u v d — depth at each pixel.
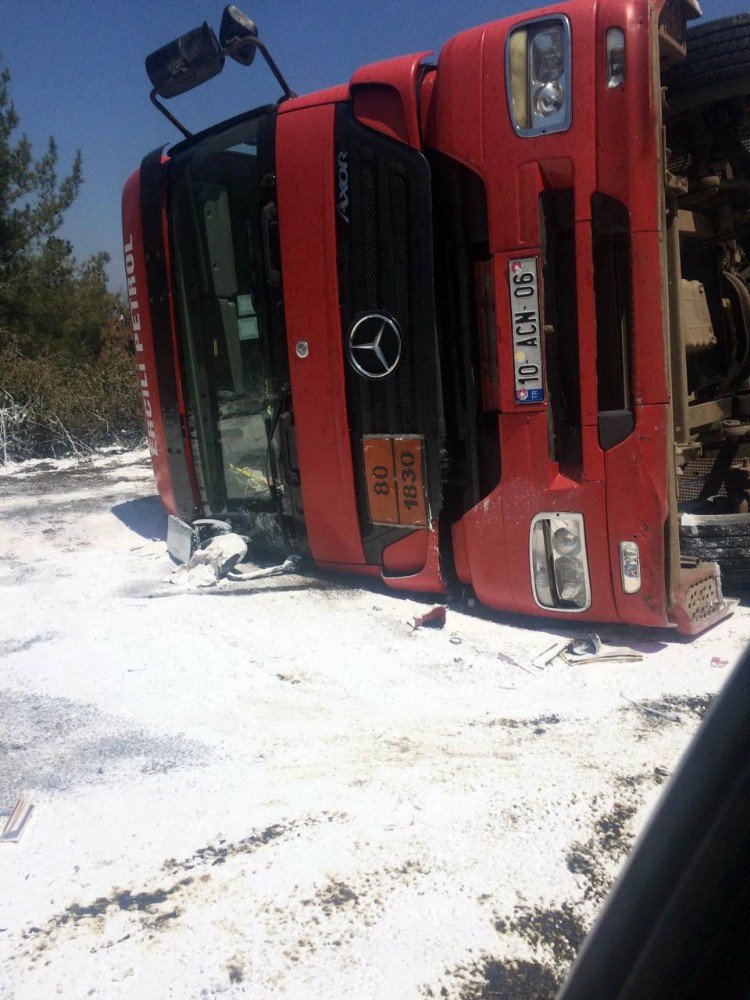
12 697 3.36
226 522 5.50
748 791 1.17
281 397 4.73
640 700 3.38
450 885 2.18
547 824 2.45
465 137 3.93
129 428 12.57
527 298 3.89
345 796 2.60
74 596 4.80
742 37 4.39
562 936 2.01
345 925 2.03
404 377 4.33
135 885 2.18
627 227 3.66
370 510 4.59
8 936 1.99
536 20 3.73
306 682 3.59
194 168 5.20
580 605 4.03
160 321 5.40
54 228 16.88
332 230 4.36
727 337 5.75
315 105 4.42
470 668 3.77
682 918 1.23
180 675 3.59
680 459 4.28
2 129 16.14
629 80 3.57
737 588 4.54
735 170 5.45
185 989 1.83
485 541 4.21
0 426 11.35
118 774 2.74
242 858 2.29
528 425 4.00
